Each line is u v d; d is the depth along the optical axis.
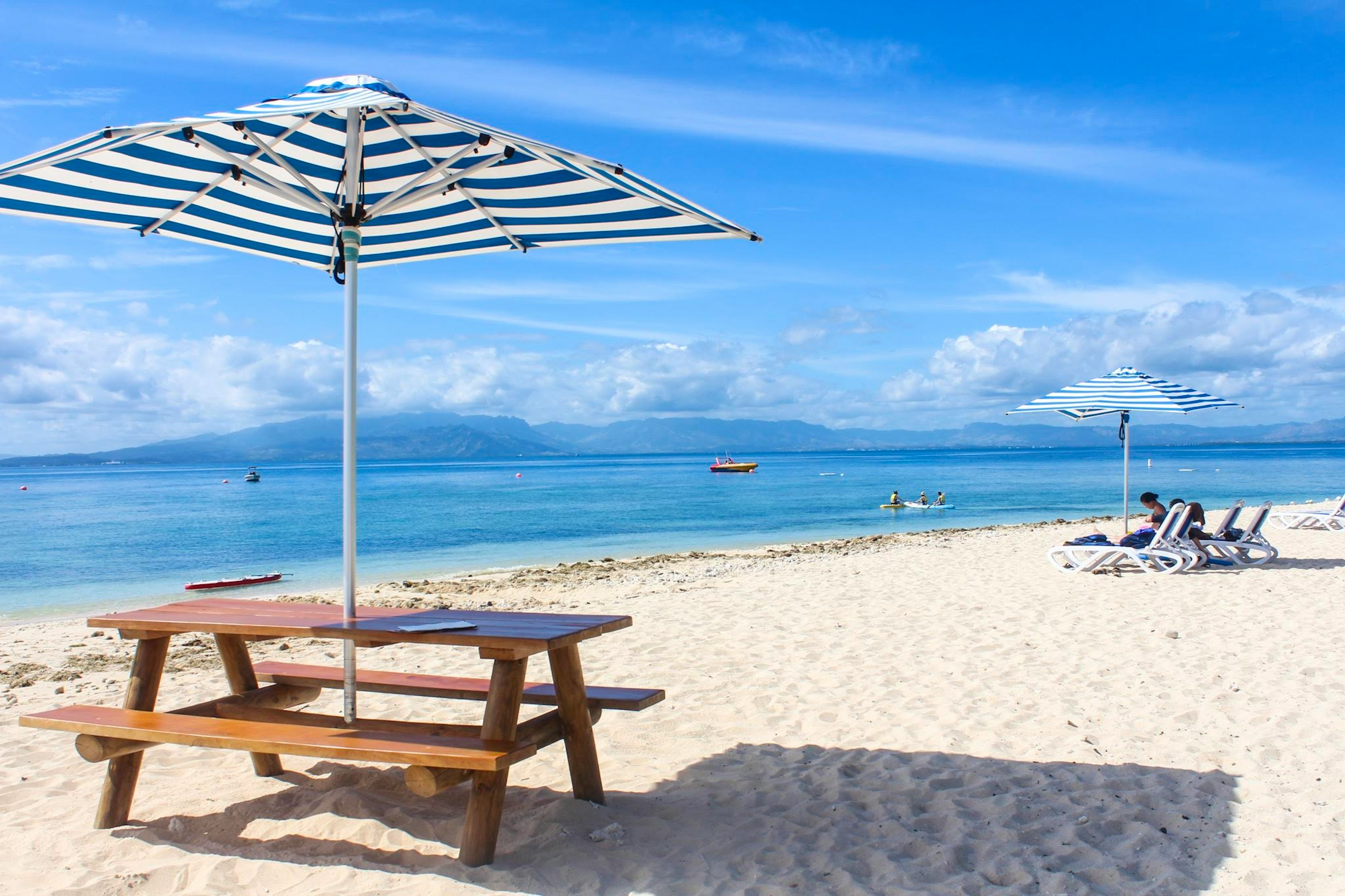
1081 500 38.53
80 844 3.59
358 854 3.46
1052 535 19.58
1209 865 3.32
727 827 3.72
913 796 4.09
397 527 28.98
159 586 16.44
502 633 3.41
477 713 5.73
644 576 14.52
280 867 3.33
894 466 112.75
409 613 3.95
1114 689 5.82
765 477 79.00
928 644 7.36
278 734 3.42
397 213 4.55
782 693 5.98
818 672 6.52
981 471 82.38
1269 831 3.60
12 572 18.53
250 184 3.54
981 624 8.20
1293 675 6.05
